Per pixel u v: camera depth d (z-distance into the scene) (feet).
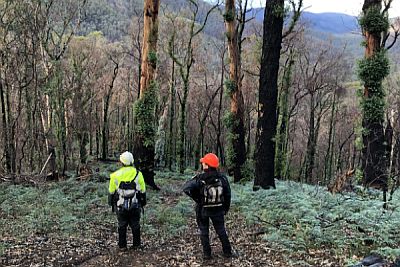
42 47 79.05
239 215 35.22
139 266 23.81
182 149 90.58
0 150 79.77
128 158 26.45
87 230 32.27
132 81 143.33
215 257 24.59
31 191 47.85
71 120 93.09
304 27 99.35
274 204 35.40
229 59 60.39
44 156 79.92
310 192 39.01
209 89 129.90
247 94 113.29
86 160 98.32
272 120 43.70
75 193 47.73
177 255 25.45
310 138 120.57
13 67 75.46
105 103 135.23
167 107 131.54
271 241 26.84
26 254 25.80
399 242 25.44
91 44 118.11
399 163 44.32
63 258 25.31
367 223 27.20
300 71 128.16
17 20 74.95
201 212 24.03
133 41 116.98
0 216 36.09
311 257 23.90
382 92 49.16
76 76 97.86
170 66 122.11
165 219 34.78
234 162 59.77
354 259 22.90
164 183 63.52
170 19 91.66
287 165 108.17
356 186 43.06
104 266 23.95
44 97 82.94
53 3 81.25
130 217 26.73
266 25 43.01
